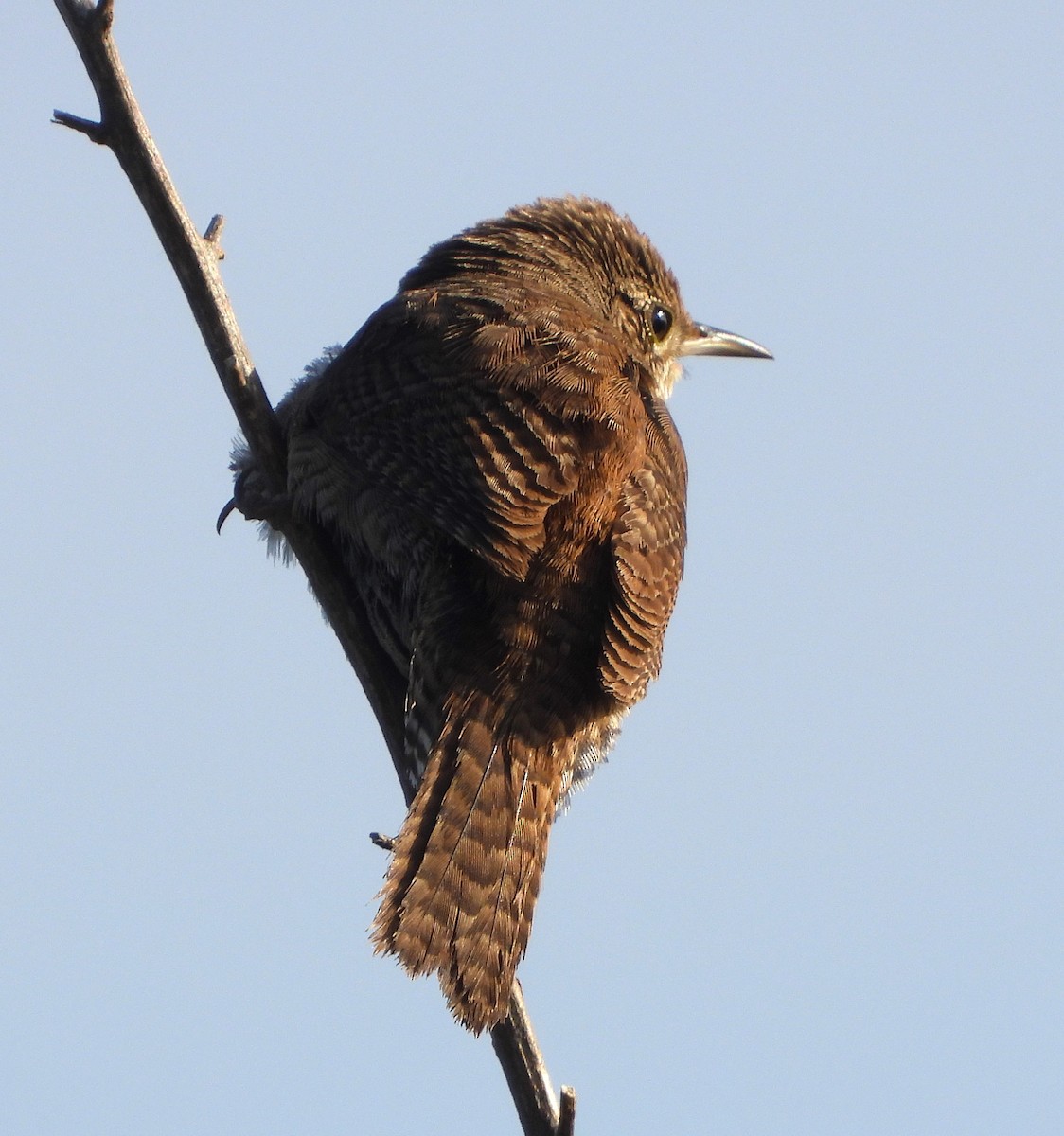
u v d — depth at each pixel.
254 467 10.30
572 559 9.11
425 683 9.15
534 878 8.81
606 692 9.12
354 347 9.70
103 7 8.82
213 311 9.45
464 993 8.38
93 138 9.11
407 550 9.40
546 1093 8.61
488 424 9.06
